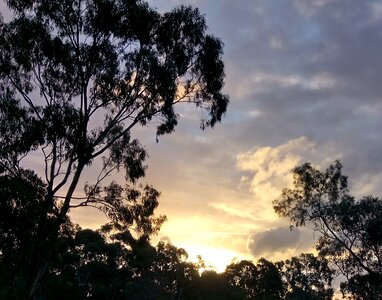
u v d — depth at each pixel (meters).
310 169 38.19
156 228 24.45
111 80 21.39
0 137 19.91
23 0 20.80
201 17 22.97
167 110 24.14
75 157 21.19
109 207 23.25
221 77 23.95
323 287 60.50
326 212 37.50
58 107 20.33
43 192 20.06
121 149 24.59
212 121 24.72
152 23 21.97
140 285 72.50
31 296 18.97
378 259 36.91
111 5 21.22
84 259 61.56
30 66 20.77
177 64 22.95
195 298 84.69
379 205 36.56
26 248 18.55
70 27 21.47
